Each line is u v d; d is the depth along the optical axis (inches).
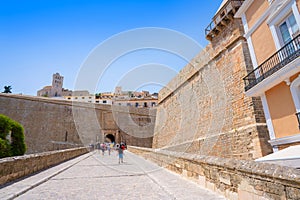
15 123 451.5
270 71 327.6
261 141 388.5
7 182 212.7
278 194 102.8
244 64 470.9
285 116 313.3
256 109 420.8
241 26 509.4
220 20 558.6
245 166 129.0
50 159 373.4
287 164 229.5
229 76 526.9
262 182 114.4
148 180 233.6
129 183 216.5
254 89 363.3
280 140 315.6
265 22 359.6
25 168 260.5
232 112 493.7
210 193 162.4
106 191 180.5
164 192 174.1
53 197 161.2
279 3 324.8
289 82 300.0
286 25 317.7
